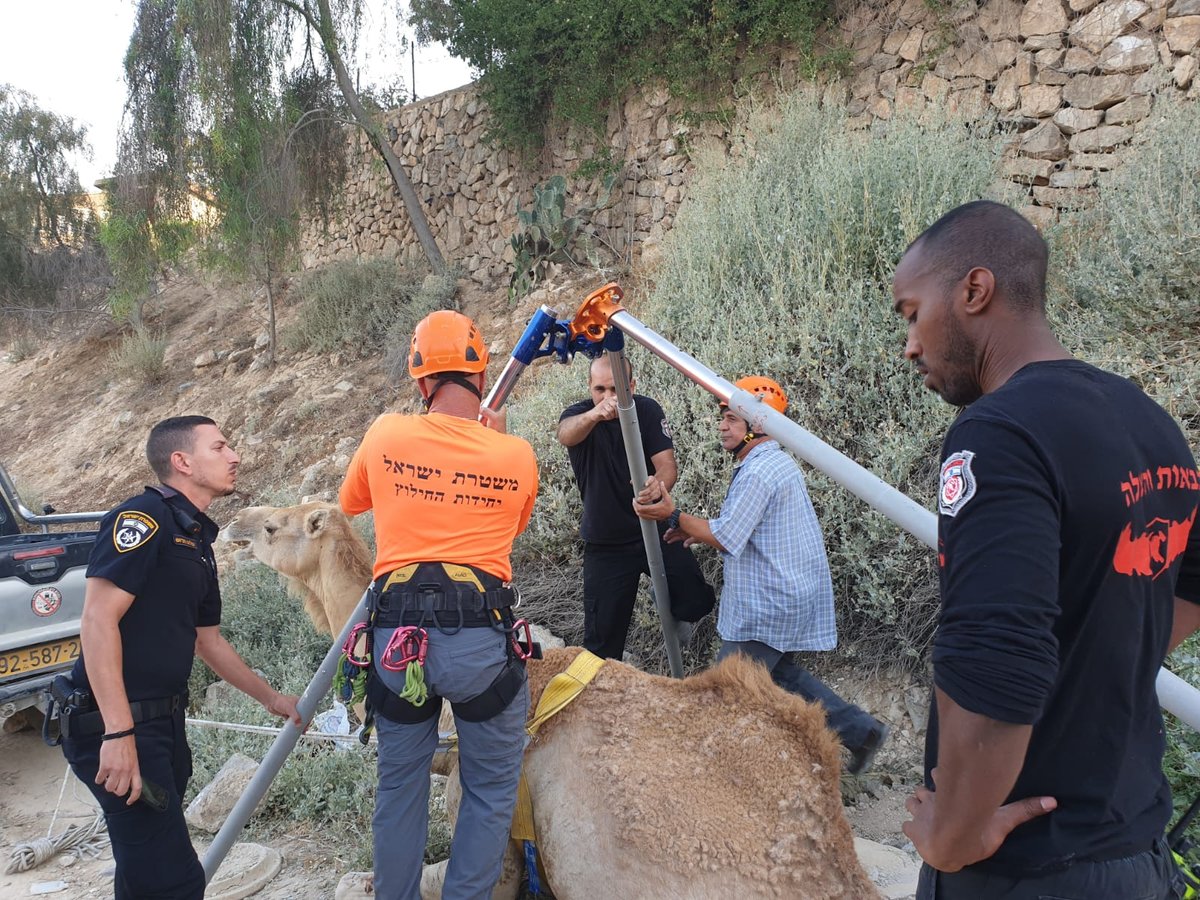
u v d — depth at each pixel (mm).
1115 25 7086
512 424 6949
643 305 8172
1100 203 6570
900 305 1698
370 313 12805
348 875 3432
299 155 12766
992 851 1477
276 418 11844
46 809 4926
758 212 7344
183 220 12891
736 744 2443
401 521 2498
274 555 4508
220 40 11539
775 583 3633
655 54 10141
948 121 7703
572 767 2553
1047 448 1387
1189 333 5148
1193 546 1635
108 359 16578
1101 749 1487
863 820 3746
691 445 5422
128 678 2766
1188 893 1795
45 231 17781
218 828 4195
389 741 2502
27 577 5137
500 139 12133
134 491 11992
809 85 8852
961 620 1351
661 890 2303
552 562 5992
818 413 5262
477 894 2414
